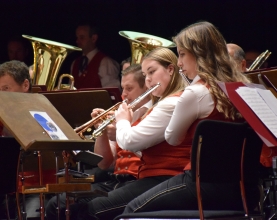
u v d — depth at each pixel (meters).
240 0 18.34
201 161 7.27
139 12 19.64
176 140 7.94
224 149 7.38
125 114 8.98
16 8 20.38
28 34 20.44
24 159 9.47
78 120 11.44
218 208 7.81
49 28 20.44
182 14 19.09
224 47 8.09
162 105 8.56
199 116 7.79
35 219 10.65
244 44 18.30
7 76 10.80
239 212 7.62
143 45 14.13
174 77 9.30
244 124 7.42
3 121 7.54
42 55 14.10
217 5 18.64
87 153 8.30
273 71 9.66
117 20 19.88
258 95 7.57
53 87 14.18
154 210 7.89
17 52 18.56
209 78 7.78
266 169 11.12
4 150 8.35
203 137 7.23
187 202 7.76
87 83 17.75
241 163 7.59
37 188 7.77
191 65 8.05
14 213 10.77
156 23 19.45
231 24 18.44
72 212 9.78
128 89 10.70
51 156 9.87
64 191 7.75
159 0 19.34
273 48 18.08
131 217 7.67
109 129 9.80
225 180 7.48
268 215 11.89
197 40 7.95
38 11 20.42
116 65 17.94
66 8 20.34
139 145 8.56
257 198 8.09
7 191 8.49
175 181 7.89
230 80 7.92
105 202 9.17
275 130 7.24
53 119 8.11
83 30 17.77
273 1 18.08
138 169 9.37
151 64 9.35
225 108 7.69
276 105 7.60
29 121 7.74
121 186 9.92
